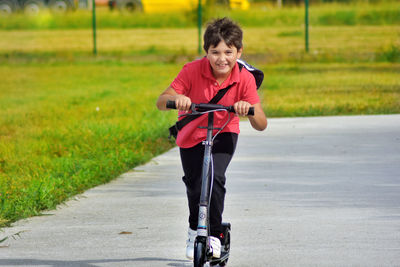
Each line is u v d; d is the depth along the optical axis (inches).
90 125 1232.2
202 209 452.1
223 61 461.1
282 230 611.2
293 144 1064.8
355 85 1934.1
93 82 2199.8
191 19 3690.9
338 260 528.7
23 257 546.3
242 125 1290.6
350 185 784.3
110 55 3026.6
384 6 3747.5
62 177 829.8
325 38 3218.5
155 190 786.2
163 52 3075.8
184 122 483.2
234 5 3686.0
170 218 661.9
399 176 826.8
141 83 2150.6
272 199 725.9
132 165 930.7
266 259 533.3
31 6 3875.5
